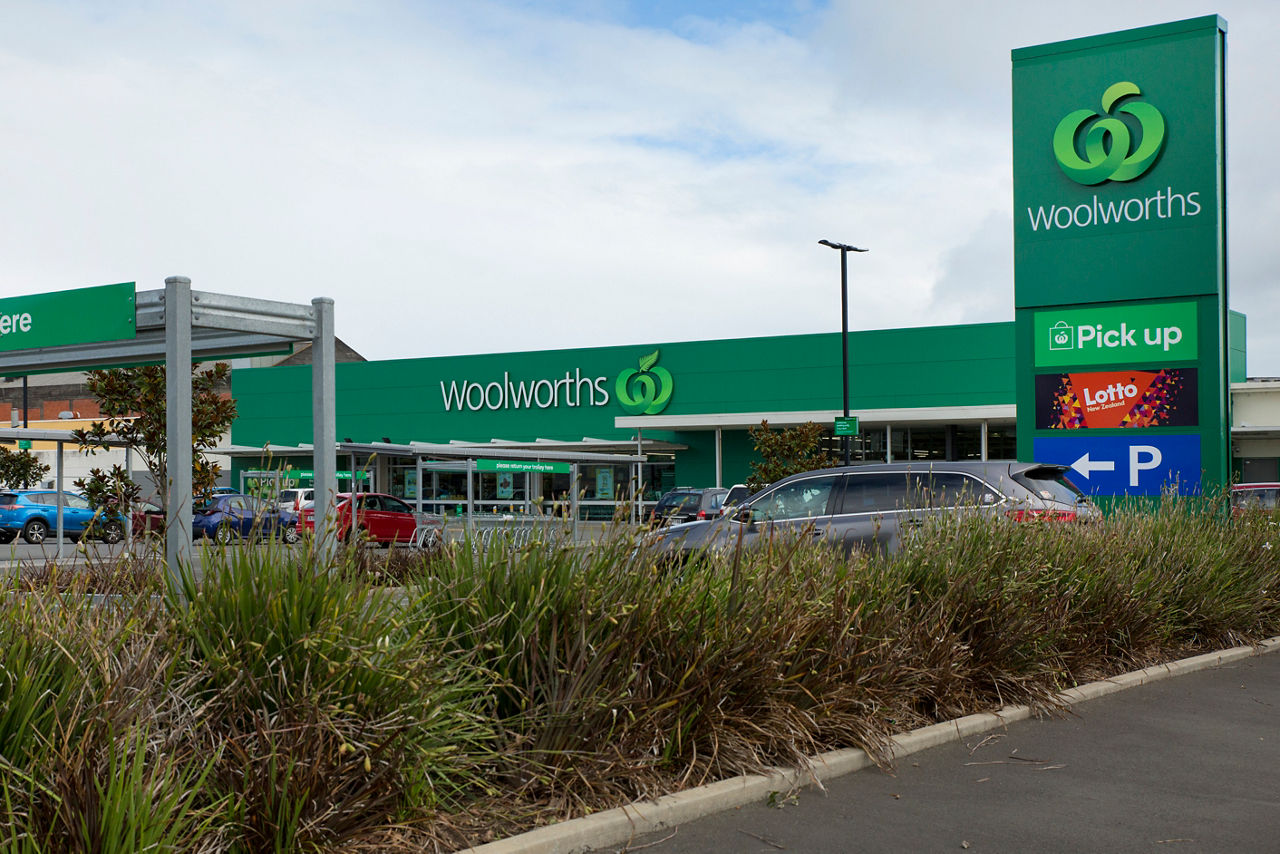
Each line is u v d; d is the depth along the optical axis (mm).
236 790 4105
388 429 48312
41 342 9031
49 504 31359
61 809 3537
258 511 5090
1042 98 16766
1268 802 5594
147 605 4641
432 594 5594
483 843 4562
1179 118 15961
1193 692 8547
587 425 45125
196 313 7965
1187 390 15859
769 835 4996
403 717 4465
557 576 5652
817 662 6383
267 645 4527
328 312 8820
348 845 4246
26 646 3961
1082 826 5188
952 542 8227
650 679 5551
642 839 4902
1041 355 16703
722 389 43188
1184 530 11422
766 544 6902
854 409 40969
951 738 6824
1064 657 8562
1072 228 16547
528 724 5277
